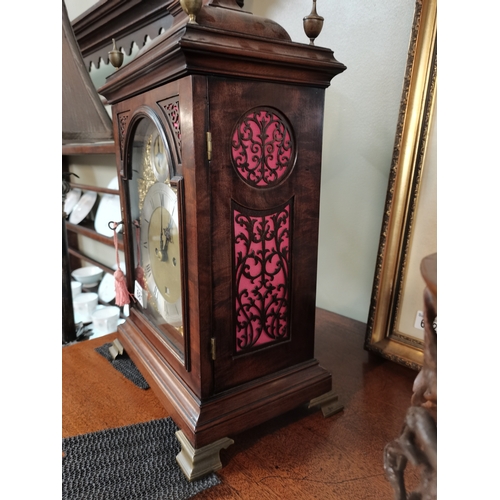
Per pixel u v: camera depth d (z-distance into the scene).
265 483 0.48
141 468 0.51
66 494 0.47
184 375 0.56
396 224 0.71
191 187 0.46
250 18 0.49
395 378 0.69
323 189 0.91
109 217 1.42
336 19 0.80
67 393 0.68
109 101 0.71
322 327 0.87
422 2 0.63
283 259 0.56
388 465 0.34
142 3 1.01
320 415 0.60
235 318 0.52
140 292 0.73
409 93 0.66
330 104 0.85
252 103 0.47
